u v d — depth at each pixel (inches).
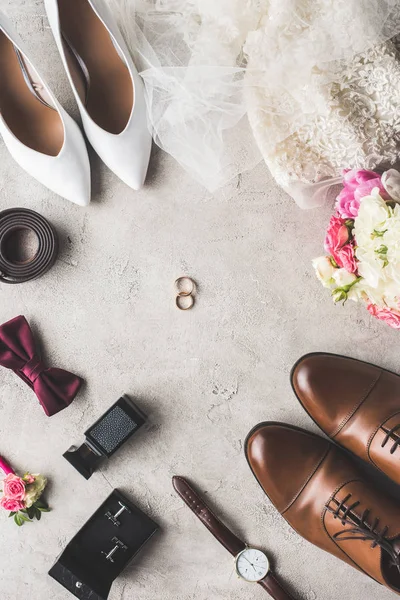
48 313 53.9
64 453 50.9
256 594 54.7
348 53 42.5
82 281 53.6
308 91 44.2
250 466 52.6
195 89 46.3
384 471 50.8
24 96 50.9
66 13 48.9
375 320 52.5
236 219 52.6
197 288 53.2
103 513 52.5
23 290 53.7
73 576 51.2
